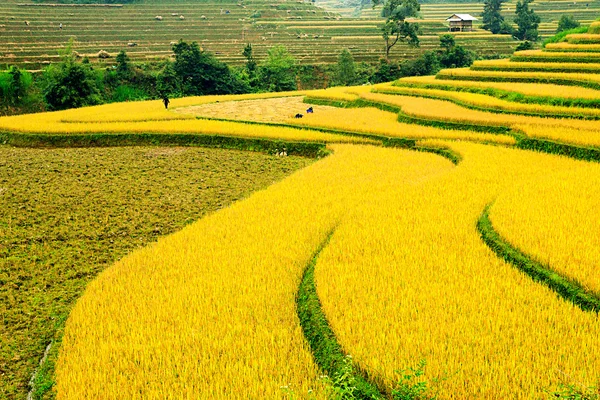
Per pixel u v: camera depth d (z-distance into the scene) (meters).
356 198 16.69
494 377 7.66
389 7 75.75
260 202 16.67
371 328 9.17
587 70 37.31
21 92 49.88
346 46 81.69
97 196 19.06
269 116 34.12
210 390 7.87
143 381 8.26
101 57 62.81
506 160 20.19
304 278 11.55
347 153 23.00
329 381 7.48
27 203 18.27
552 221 13.55
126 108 38.03
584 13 107.69
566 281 10.62
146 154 25.30
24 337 10.43
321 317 9.70
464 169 19.09
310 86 65.62
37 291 12.31
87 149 26.67
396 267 11.48
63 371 8.58
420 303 9.97
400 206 15.59
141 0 97.38
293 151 25.27
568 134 22.25
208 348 8.93
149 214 17.28
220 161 23.92
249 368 8.30
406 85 43.59
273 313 9.98
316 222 14.61
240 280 11.30
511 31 92.12
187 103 40.66
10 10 78.81
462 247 12.49
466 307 9.75
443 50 70.06
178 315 10.05
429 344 8.59
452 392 7.42
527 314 9.45
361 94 39.81
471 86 36.81
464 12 129.38
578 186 16.52
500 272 11.16
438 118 28.02
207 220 15.22
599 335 8.71
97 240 15.27
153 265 12.36
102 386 8.17
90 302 10.70
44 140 27.84
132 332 9.41
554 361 8.04
